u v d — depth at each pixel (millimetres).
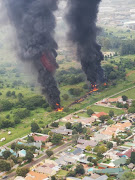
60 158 179625
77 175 162500
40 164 176875
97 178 154250
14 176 167000
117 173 159375
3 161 172000
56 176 161875
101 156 180125
